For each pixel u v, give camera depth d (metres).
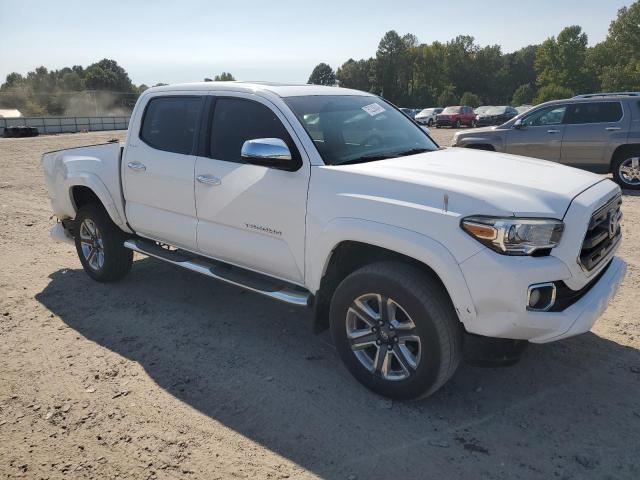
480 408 3.33
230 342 4.23
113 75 150.62
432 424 3.18
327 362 3.91
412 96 102.50
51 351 4.09
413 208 3.07
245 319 4.65
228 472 2.80
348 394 3.49
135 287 5.39
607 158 10.51
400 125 4.52
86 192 5.38
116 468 2.84
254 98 3.99
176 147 4.45
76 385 3.62
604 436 3.04
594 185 3.34
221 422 3.22
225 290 5.30
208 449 2.98
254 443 3.03
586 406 3.33
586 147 10.65
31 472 2.81
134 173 4.71
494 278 2.83
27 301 5.07
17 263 6.23
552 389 3.52
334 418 3.24
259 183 3.79
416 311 3.08
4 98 103.75
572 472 2.77
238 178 3.93
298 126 3.71
